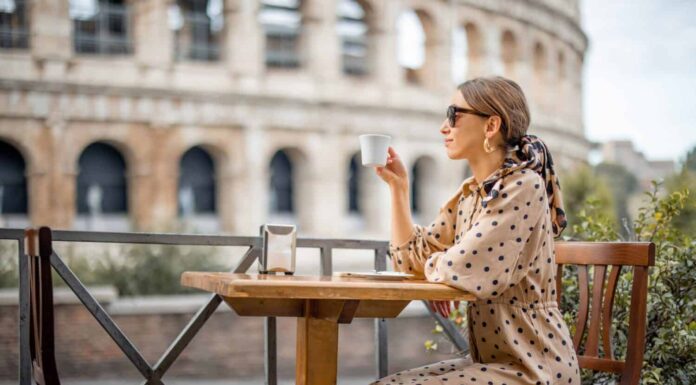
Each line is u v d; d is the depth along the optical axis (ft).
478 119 11.26
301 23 127.24
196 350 50.85
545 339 10.69
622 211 105.29
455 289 10.32
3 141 105.60
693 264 15.40
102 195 110.83
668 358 14.89
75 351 49.75
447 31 139.23
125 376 50.55
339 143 126.21
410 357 53.36
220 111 116.88
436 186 136.36
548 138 159.43
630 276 15.44
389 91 131.44
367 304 12.62
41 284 10.02
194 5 123.03
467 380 10.41
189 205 117.91
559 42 164.86
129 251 61.72
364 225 127.75
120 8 116.16
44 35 106.11
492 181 10.96
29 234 10.86
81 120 107.86
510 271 10.45
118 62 110.63
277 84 121.60
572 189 91.25
